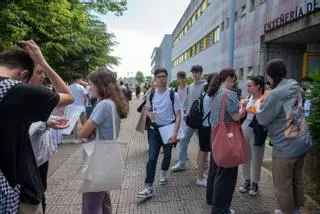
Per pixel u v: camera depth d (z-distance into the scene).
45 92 2.28
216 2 29.34
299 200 4.36
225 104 4.29
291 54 15.95
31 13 11.84
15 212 2.22
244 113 4.36
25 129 2.25
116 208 5.05
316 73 5.31
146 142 10.42
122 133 12.37
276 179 4.27
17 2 11.50
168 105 5.57
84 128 3.46
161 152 8.73
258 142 5.31
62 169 7.09
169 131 5.46
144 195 5.30
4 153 2.16
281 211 4.47
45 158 3.51
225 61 25.30
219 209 4.48
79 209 4.98
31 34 12.97
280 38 14.22
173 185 6.09
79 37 16.23
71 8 15.53
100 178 3.39
